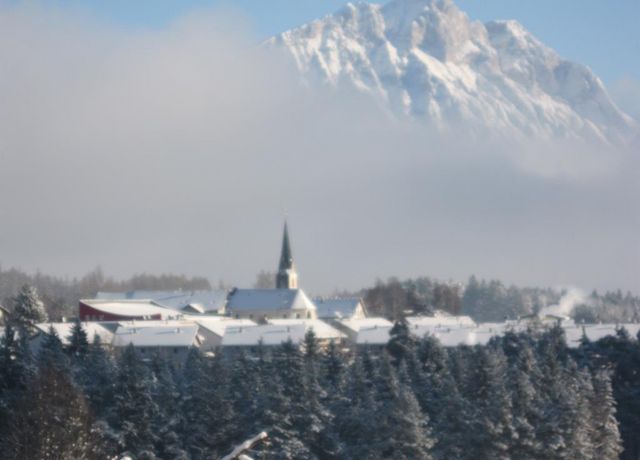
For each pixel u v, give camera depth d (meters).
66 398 164.50
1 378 198.62
